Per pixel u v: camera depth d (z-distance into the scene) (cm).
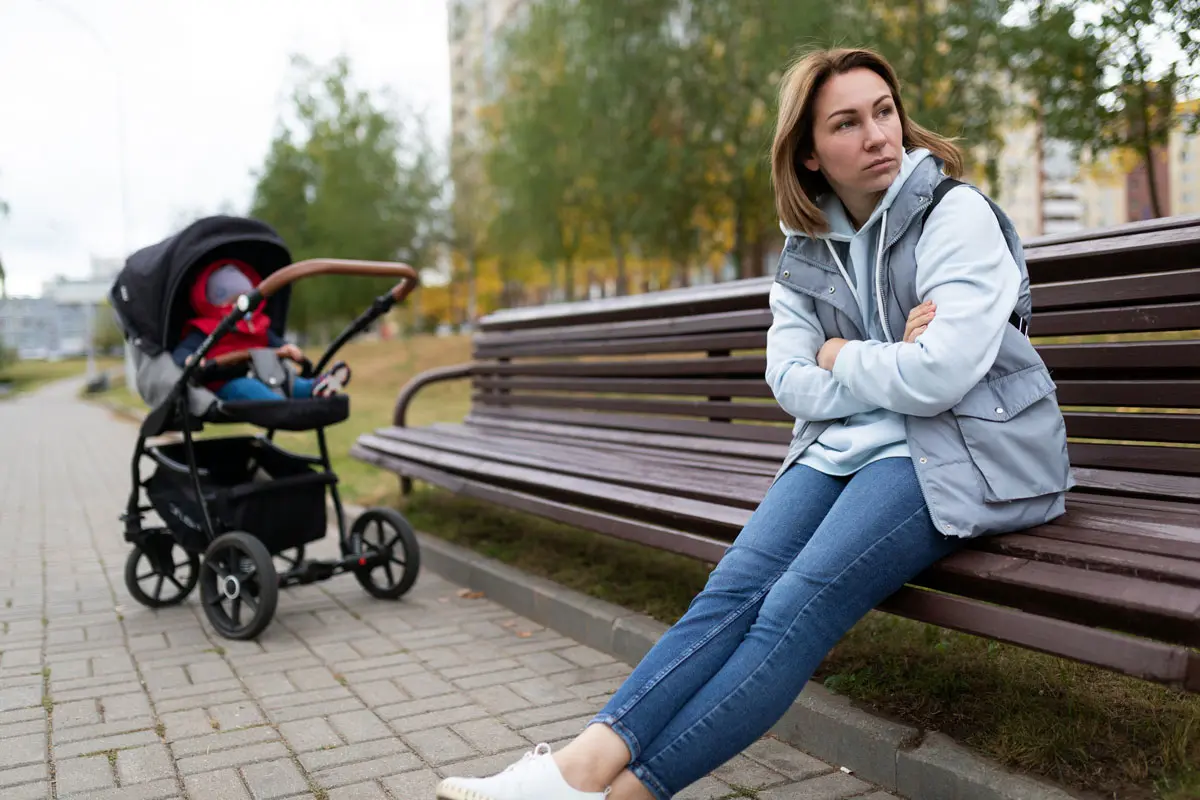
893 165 227
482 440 527
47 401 3609
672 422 455
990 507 213
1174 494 246
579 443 479
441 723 302
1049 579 195
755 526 231
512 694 326
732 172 1831
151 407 437
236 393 430
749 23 1736
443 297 4541
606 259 2891
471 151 3325
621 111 1989
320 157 3156
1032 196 7244
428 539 529
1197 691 172
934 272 219
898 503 212
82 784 262
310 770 269
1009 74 1078
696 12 1875
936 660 292
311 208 3164
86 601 475
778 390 244
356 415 1383
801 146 241
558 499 386
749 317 407
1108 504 245
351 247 3111
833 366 227
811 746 269
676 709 206
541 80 2339
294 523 429
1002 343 220
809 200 241
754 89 1697
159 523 696
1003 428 215
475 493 445
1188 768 212
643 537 326
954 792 228
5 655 384
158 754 281
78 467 1112
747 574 221
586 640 379
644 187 1961
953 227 219
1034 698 257
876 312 236
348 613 435
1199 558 189
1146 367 268
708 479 339
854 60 232
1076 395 283
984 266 213
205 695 332
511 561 470
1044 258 287
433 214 3366
